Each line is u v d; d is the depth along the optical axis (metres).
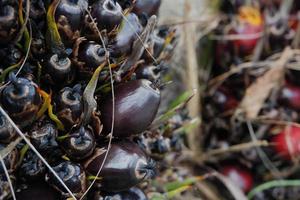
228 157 0.94
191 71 0.94
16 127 0.60
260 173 0.94
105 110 0.66
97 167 0.65
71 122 0.63
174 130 0.79
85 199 0.66
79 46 0.65
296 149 0.92
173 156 0.84
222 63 0.96
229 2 0.97
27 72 0.63
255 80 0.93
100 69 0.63
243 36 0.94
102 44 0.66
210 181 0.94
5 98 0.60
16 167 0.63
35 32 0.64
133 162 0.65
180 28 0.94
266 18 0.94
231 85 0.95
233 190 0.88
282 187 0.94
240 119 0.93
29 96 0.60
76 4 0.64
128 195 0.67
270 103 0.93
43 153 0.63
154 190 0.77
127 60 0.69
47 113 0.63
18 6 0.62
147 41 0.71
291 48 0.95
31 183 0.64
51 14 0.62
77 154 0.64
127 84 0.67
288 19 0.97
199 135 0.94
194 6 0.99
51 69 0.63
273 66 0.93
